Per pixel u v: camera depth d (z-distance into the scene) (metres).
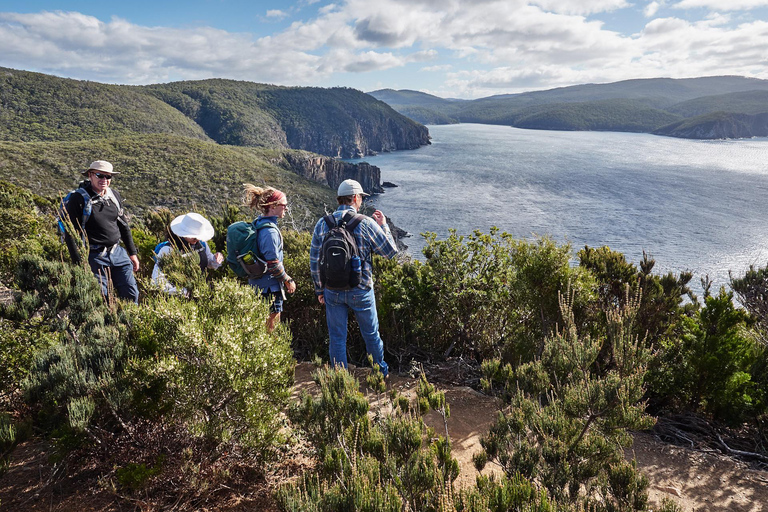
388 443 2.12
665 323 4.48
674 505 2.10
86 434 2.12
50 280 2.85
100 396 2.21
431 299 4.89
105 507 2.11
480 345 4.93
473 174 197.62
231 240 3.75
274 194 3.83
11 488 2.20
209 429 2.26
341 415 2.39
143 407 2.20
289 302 5.11
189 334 2.22
